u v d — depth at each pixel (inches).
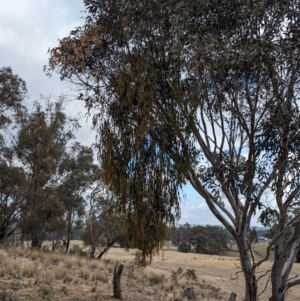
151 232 337.7
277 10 303.9
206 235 1982.0
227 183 311.3
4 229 1144.8
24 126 1158.3
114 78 376.8
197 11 313.7
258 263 348.2
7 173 1108.5
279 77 314.8
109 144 352.8
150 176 337.4
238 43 304.5
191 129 334.6
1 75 1111.6
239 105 347.6
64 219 1168.2
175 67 322.3
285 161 294.8
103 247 1190.3
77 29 399.2
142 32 346.0
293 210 354.6
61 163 1219.2
